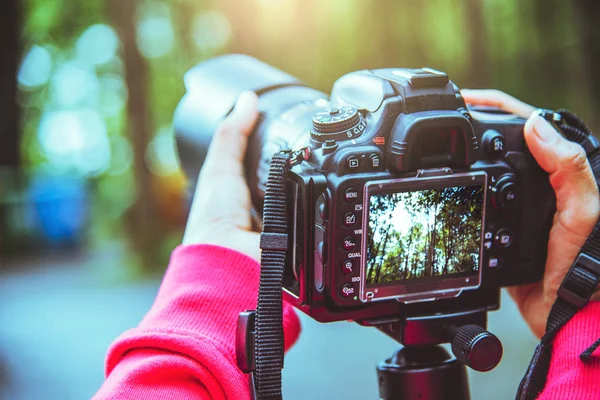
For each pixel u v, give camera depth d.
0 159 12.90
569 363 1.01
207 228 1.20
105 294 9.38
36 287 10.15
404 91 1.02
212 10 12.70
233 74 1.55
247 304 1.09
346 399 4.86
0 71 12.32
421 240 1.03
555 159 1.08
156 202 10.89
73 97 17.36
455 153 1.04
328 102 1.33
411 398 1.09
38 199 13.23
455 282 1.06
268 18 10.02
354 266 0.99
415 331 1.06
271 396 0.97
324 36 9.94
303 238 1.00
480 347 1.00
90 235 14.37
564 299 1.07
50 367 6.26
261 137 1.30
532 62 11.03
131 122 10.75
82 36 15.23
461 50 9.48
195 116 1.54
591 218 1.08
